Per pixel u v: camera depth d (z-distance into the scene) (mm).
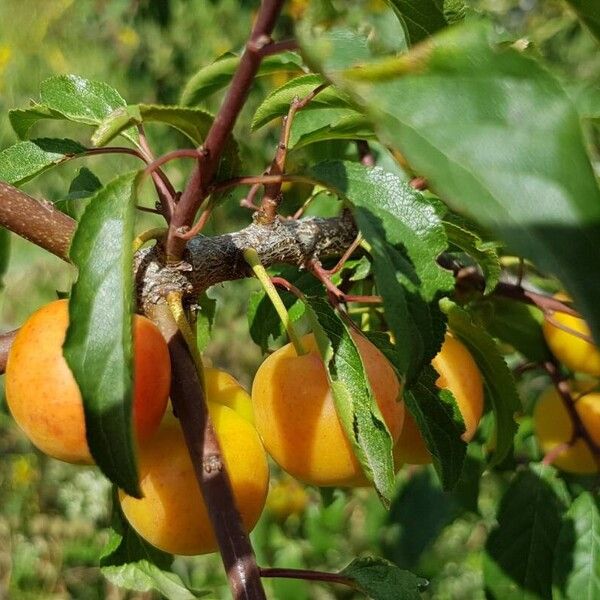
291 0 574
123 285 197
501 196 159
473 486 401
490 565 372
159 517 229
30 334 219
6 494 814
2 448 827
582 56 648
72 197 303
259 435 250
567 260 154
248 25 777
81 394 196
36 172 281
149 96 808
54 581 792
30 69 839
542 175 159
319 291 316
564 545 347
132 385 193
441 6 225
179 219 224
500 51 166
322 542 645
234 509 207
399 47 350
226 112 202
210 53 782
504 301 369
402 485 488
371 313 325
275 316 319
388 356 268
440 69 166
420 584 259
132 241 200
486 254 292
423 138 164
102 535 814
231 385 257
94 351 197
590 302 152
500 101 164
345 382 237
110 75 813
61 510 825
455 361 281
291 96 290
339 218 274
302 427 241
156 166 209
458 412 262
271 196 259
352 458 242
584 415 365
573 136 161
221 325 814
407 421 273
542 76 164
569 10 192
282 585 574
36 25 836
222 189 228
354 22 432
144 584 287
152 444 229
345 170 230
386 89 167
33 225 243
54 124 820
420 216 227
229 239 253
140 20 807
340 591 705
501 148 162
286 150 257
